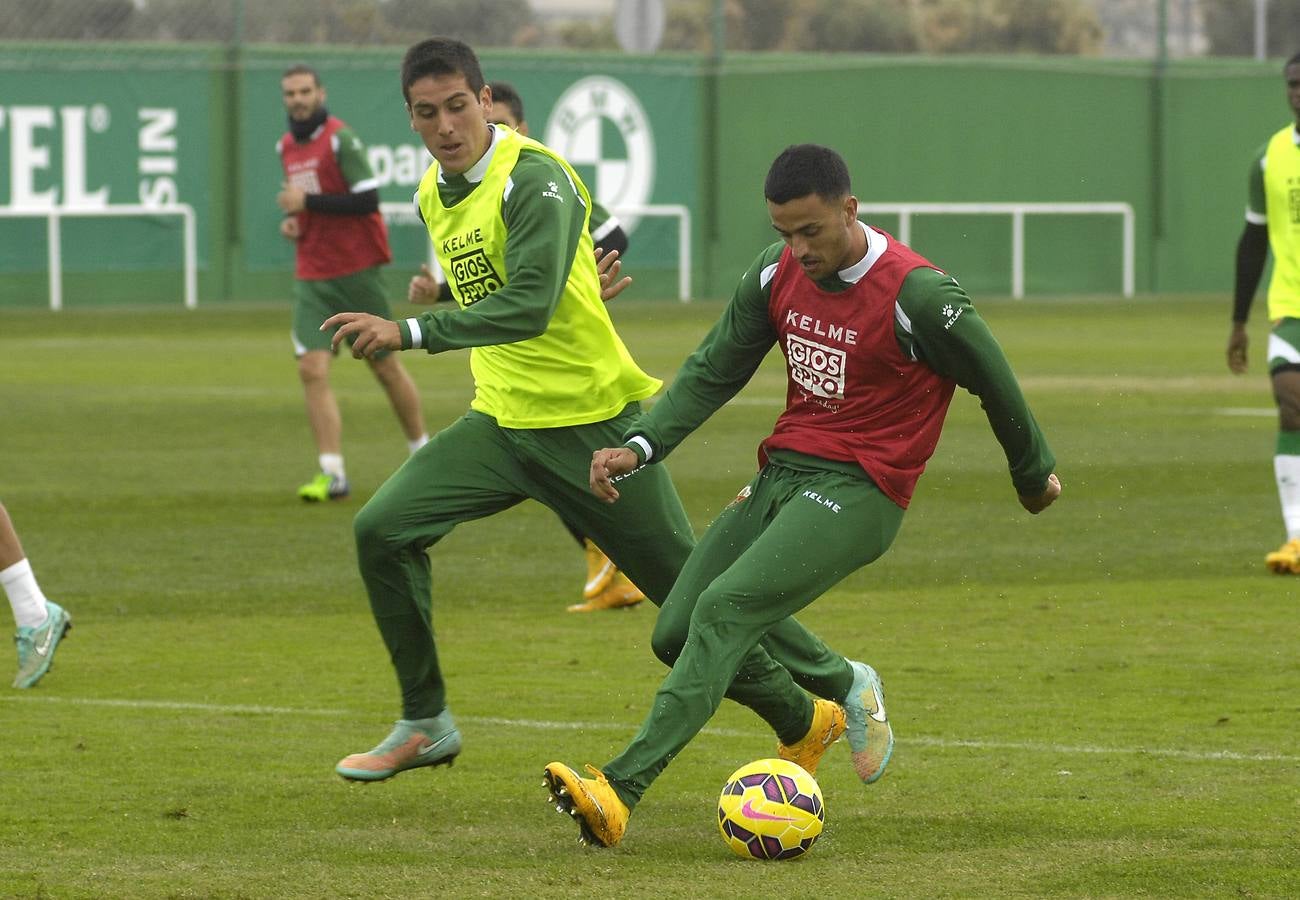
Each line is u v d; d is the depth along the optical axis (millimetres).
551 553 32750
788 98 98312
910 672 23344
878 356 16156
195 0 90000
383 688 22594
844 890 14758
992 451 46094
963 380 16312
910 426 16500
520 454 18891
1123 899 14508
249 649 24906
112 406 54000
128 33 89562
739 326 16859
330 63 89812
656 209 95500
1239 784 18016
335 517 35969
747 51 102188
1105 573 30422
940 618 26875
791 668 17516
